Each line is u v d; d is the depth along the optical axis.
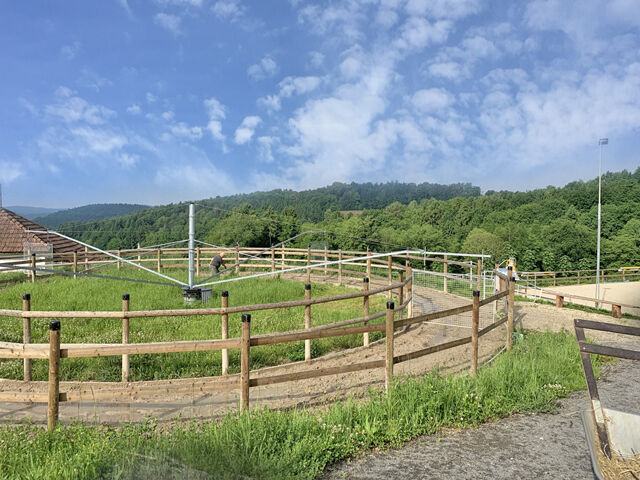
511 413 5.61
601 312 15.19
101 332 9.01
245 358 5.05
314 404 6.01
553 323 12.38
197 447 4.11
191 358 7.53
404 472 4.16
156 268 20.64
